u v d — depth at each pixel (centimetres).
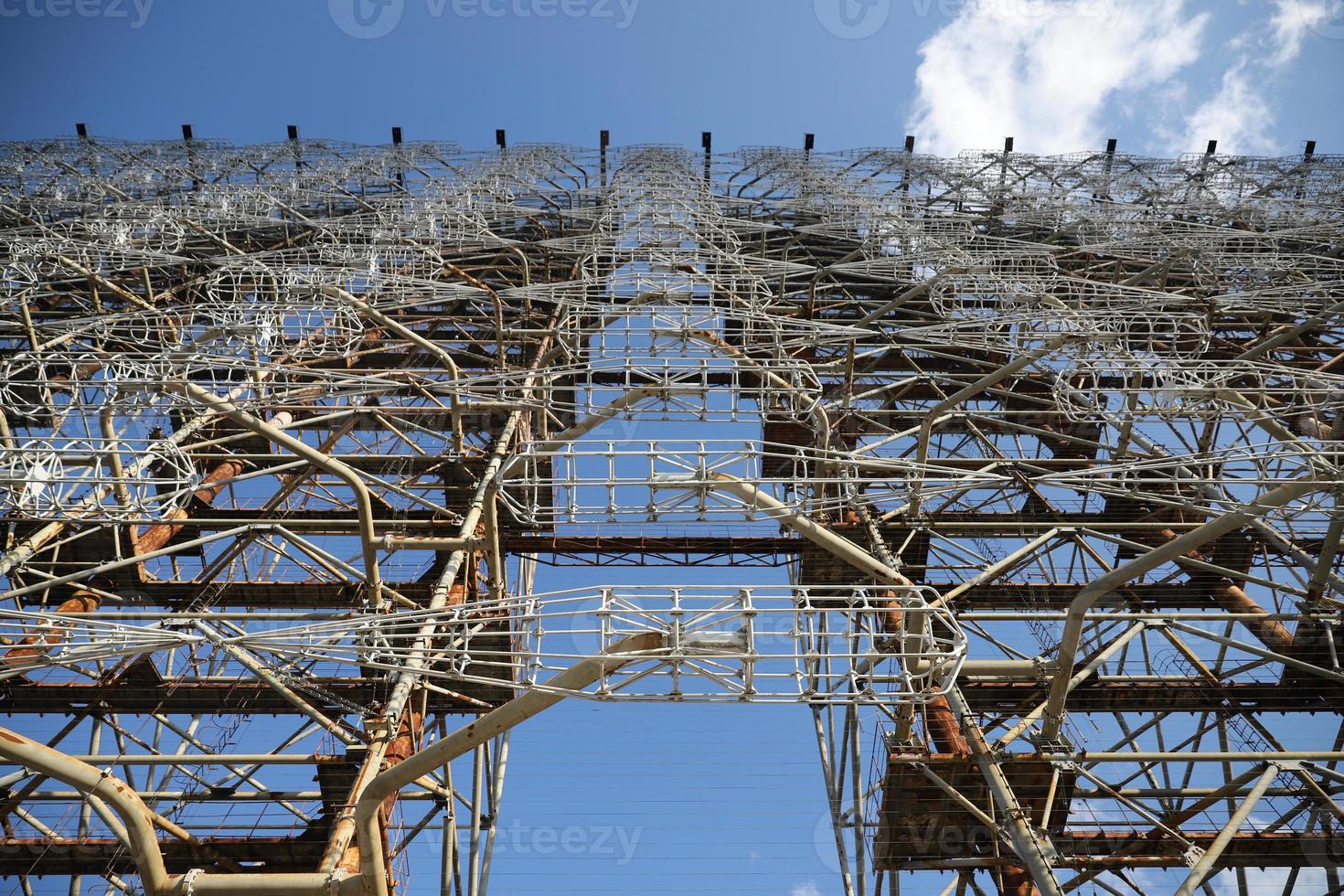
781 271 3303
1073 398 2669
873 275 3422
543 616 1414
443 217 3703
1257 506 1634
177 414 2544
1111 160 4762
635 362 2270
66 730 1919
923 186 4675
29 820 1911
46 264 3164
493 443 2569
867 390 2983
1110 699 2017
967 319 2958
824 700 1372
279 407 2353
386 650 1457
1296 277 3359
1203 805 1786
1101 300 3086
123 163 4675
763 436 2792
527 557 2453
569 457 1853
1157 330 2950
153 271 3559
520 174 4438
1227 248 3672
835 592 2339
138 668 1945
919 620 1573
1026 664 1675
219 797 1822
